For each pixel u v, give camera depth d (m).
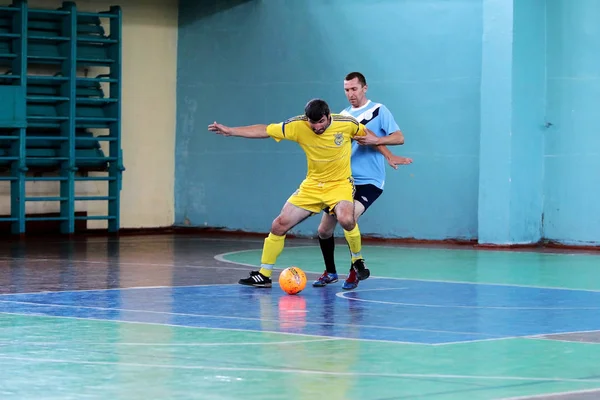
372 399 6.24
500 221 18.61
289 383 6.69
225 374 6.97
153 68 23.28
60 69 21.94
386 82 20.50
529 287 12.46
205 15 23.08
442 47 19.83
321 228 12.35
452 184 19.73
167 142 23.52
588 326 9.30
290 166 21.88
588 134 18.73
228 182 22.80
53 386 6.56
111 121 22.16
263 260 12.22
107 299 11.03
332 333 8.79
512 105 18.47
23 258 16.09
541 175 19.17
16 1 20.94
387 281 13.08
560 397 6.31
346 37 21.02
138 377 6.86
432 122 19.97
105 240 20.31
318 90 21.47
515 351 7.95
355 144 12.44
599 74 18.61
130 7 22.98
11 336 8.51
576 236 18.84
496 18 18.56
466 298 11.33
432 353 7.84
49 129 21.77
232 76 22.70
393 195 20.45
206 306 10.49
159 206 23.45
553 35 19.06
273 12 22.03
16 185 20.95
